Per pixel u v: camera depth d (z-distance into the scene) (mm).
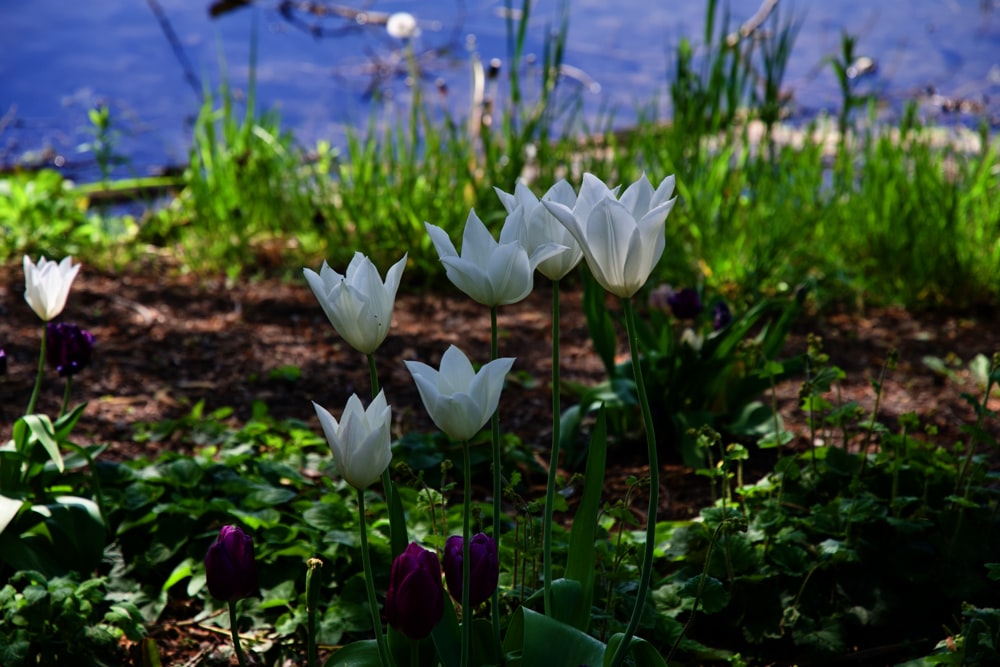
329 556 2916
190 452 3879
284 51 11195
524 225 1808
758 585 2773
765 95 6012
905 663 2449
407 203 6164
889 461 3195
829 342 5270
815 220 6074
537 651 1834
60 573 2773
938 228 5816
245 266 6328
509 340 5320
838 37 11898
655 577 2850
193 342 5090
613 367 4023
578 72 10328
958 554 2891
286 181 7125
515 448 3812
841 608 2766
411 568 1659
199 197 6715
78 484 3162
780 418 4055
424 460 3580
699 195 5898
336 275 1744
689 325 4855
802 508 3041
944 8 13242
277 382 4672
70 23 12328
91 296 5648
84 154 8500
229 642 2752
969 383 4688
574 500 3561
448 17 12477
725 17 6066
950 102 9242
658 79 10297
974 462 3010
